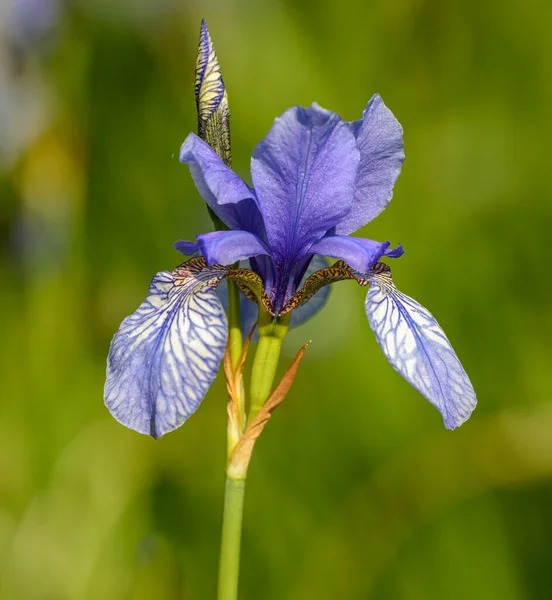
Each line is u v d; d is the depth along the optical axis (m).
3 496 0.52
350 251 0.41
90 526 0.51
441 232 0.55
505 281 0.54
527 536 0.51
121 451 0.52
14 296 0.56
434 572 0.51
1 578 0.50
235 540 0.41
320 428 0.53
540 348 0.53
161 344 0.40
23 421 0.53
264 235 0.42
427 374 0.41
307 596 0.51
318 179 0.41
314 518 0.52
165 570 0.50
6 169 0.57
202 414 0.54
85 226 0.57
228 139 0.41
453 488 0.51
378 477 0.52
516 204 0.55
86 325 0.55
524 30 0.57
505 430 0.51
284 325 0.41
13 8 0.57
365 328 0.54
